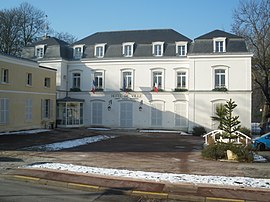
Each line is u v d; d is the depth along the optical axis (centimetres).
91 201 868
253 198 881
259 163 1492
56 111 3762
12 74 2895
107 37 4175
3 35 4697
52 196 904
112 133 3297
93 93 3984
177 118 3753
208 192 932
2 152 1736
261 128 3694
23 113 3048
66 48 4147
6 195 895
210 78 3553
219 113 1755
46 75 3453
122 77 3912
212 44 3594
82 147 2075
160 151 1938
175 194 916
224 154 1582
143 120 3841
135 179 1083
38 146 2031
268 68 3803
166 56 3775
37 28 5094
